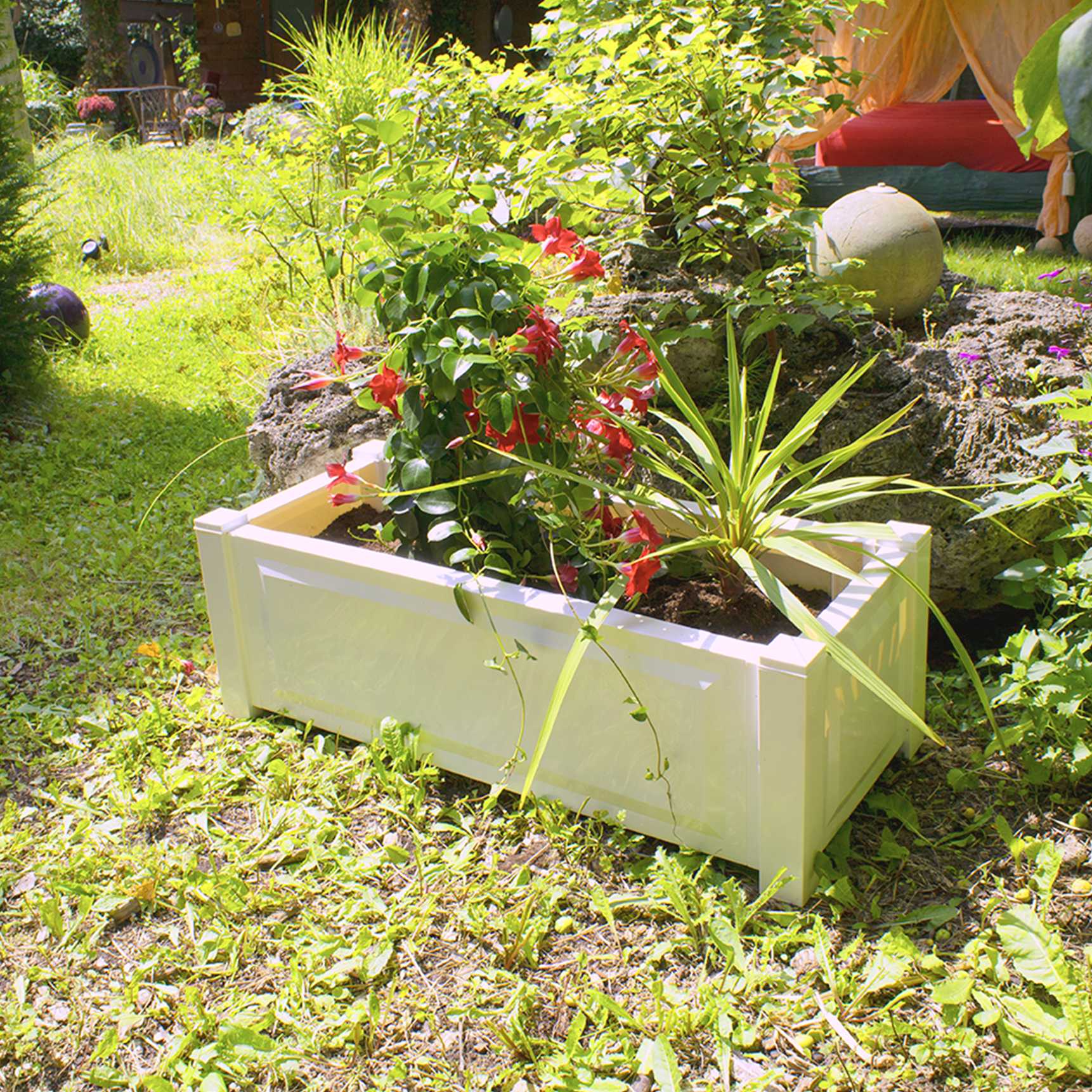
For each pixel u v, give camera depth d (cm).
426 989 192
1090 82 60
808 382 323
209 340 591
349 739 263
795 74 295
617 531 242
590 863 219
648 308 326
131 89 1642
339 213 473
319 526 288
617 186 285
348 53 598
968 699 261
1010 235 782
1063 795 226
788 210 319
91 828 238
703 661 198
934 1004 181
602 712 214
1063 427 275
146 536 380
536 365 230
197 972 198
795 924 196
